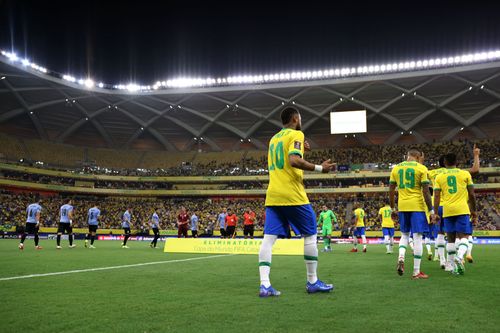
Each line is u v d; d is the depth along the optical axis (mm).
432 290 5457
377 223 46281
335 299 4699
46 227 44938
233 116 64188
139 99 61469
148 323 3473
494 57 47500
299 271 8242
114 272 7891
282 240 14875
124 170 60250
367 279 6809
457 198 8102
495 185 46812
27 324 3430
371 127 61406
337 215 49312
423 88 53969
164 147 67500
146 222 50969
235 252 15805
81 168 58312
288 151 5223
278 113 62031
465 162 51656
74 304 4348
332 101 59438
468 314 3861
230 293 5180
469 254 10945
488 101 54312
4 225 41000
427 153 55969
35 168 51688
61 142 61812
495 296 4953
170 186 60156
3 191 49031
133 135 66375
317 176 54875
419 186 7430
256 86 58031
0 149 53500
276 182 5270
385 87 55062
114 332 3182
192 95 61000
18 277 6883
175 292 5246
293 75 55875
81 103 60594
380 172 52281
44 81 53594
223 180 57562
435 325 3418
